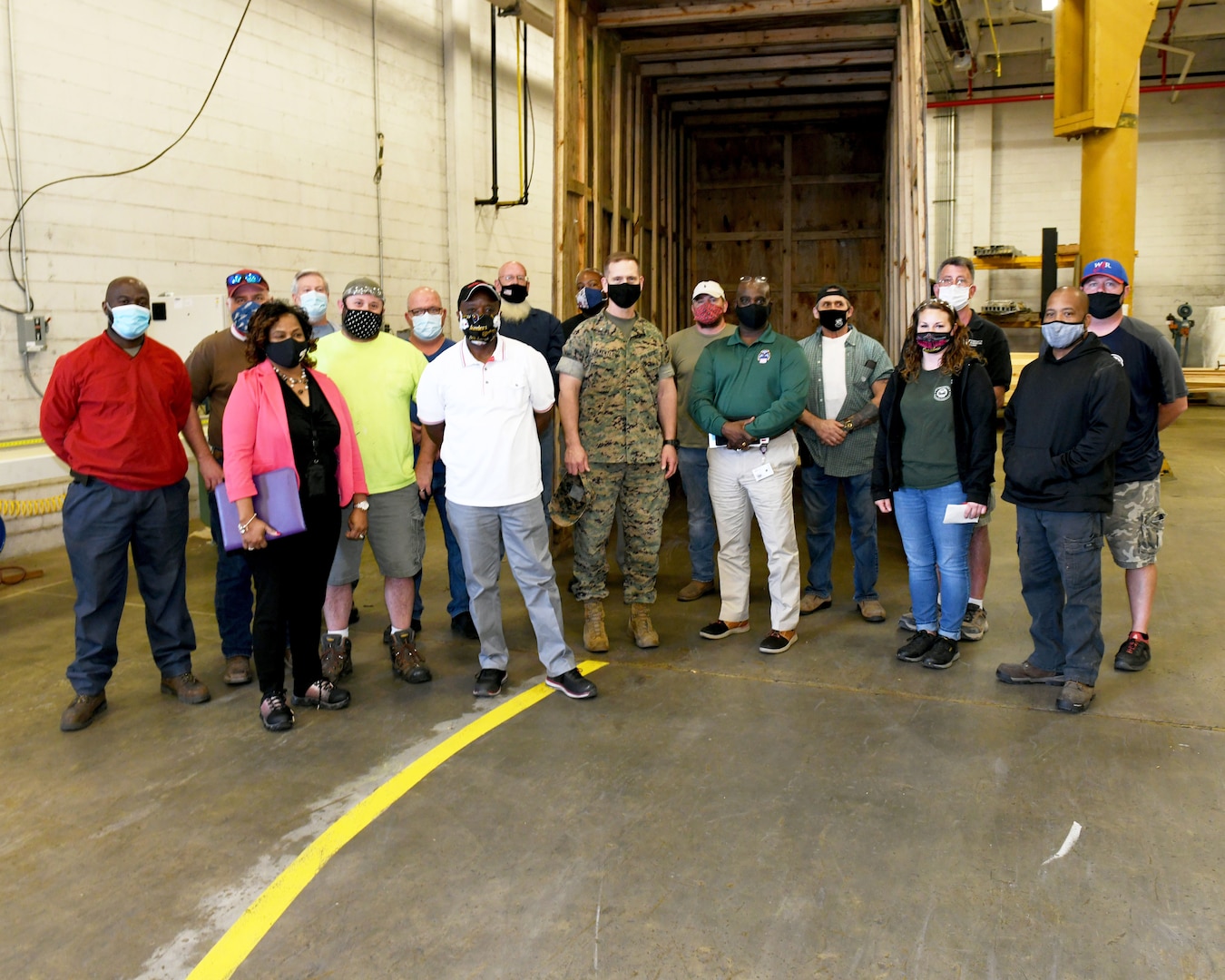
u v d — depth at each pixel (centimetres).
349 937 218
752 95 836
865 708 346
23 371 541
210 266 649
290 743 322
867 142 911
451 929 220
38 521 574
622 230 729
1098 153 820
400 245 848
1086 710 341
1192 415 1273
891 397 381
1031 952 208
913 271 559
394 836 261
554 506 393
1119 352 360
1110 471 337
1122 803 274
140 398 333
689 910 225
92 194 567
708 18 625
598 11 637
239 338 375
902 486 380
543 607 356
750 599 493
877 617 451
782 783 289
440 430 354
